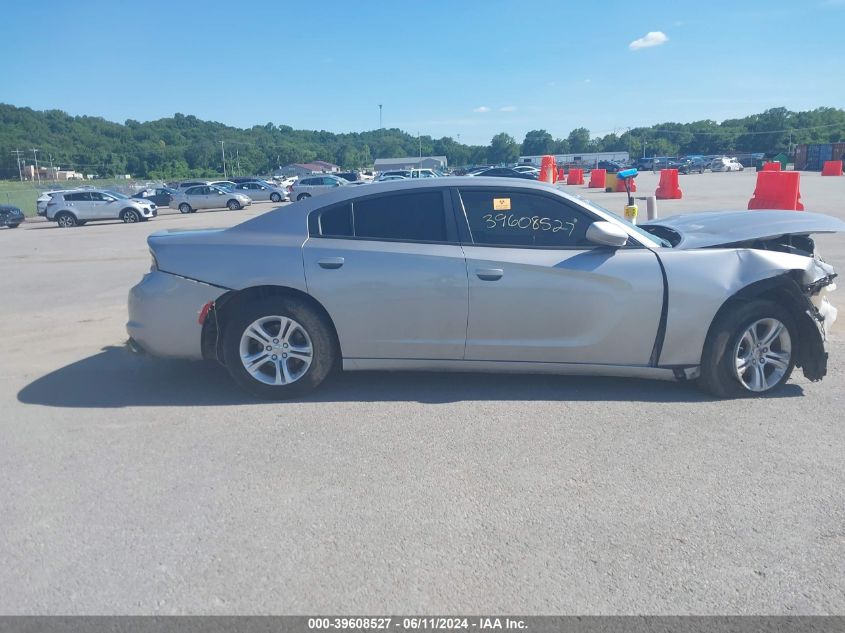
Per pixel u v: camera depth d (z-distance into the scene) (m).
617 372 4.93
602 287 4.77
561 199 4.97
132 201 29.55
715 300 4.74
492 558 3.08
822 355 4.86
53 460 4.12
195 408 4.93
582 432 4.39
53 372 5.89
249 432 4.48
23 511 3.54
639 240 4.93
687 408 4.77
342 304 4.86
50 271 12.80
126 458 4.13
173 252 5.02
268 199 41.69
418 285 4.81
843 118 120.56
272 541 3.23
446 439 4.32
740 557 3.07
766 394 4.99
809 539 3.20
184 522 3.41
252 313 4.89
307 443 4.29
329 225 5.03
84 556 3.13
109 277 11.77
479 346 4.89
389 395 5.11
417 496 3.63
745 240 5.03
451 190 5.03
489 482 3.76
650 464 3.95
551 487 3.70
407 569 3.01
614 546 3.16
